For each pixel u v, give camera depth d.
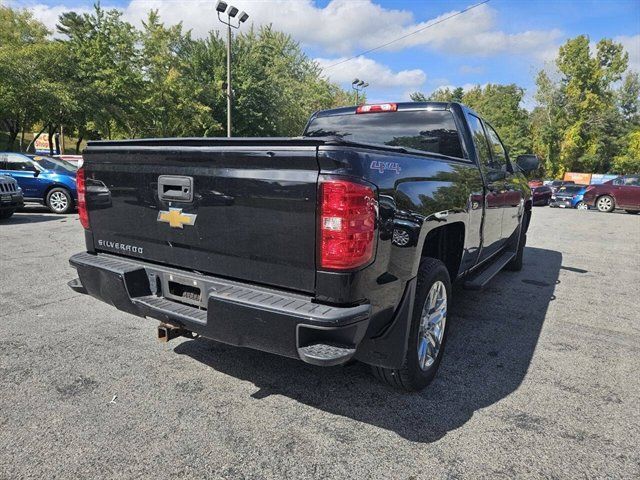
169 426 2.59
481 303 5.17
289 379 3.19
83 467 2.23
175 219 2.72
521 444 2.50
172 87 28.09
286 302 2.28
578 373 3.40
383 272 2.39
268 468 2.26
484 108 63.75
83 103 22.86
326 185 2.15
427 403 2.92
